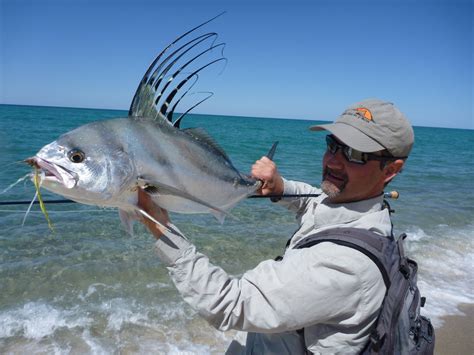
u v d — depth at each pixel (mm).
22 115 50031
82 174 1782
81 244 6152
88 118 46906
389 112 1652
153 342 3816
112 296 4676
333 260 1419
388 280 1451
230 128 53188
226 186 2486
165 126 2203
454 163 24969
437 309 4785
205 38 2176
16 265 5336
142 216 1831
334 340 1458
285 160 20172
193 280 1521
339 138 1647
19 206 7820
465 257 6637
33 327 3979
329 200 1809
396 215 9258
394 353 1458
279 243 6758
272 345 1760
